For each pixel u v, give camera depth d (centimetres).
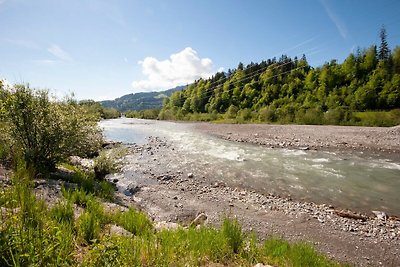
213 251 482
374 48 8300
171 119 8931
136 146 2414
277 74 10088
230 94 10494
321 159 1880
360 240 775
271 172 1528
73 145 993
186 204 1014
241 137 2995
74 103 1059
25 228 319
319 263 524
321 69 8775
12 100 867
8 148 906
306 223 873
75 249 352
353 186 1288
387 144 2359
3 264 244
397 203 1078
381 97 6394
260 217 911
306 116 4697
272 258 512
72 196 643
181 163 1736
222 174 1476
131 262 309
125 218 607
